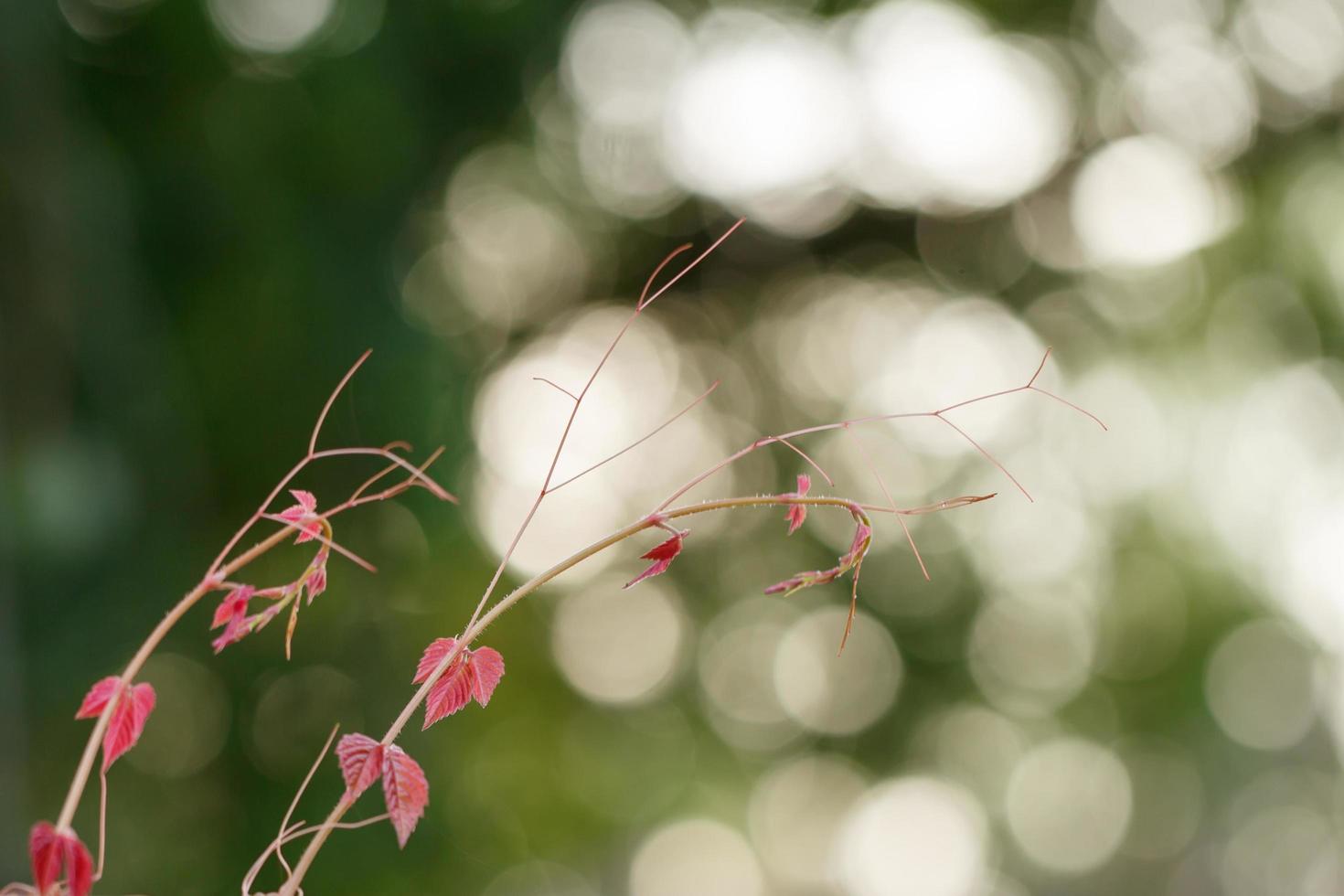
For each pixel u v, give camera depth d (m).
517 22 6.70
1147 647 9.36
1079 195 8.98
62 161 5.38
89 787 5.63
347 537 5.90
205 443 5.69
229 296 5.76
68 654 5.30
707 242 8.91
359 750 1.08
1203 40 8.58
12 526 4.91
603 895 11.02
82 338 5.35
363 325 5.93
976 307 9.45
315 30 5.96
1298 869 12.73
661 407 9.49
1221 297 8.70
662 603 9.65
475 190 7.80
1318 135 8.41
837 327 9.62
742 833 10.09
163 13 5.66
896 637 9.57
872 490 9.57
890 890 11.53
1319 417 8.84
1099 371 9.27
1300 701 10.29
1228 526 9.21
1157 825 11.79
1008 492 9.48
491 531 6.82
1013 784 10.88
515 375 7.93
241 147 5.74
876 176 9.04
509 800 7.43
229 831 5.91
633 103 8.36
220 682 5.92
